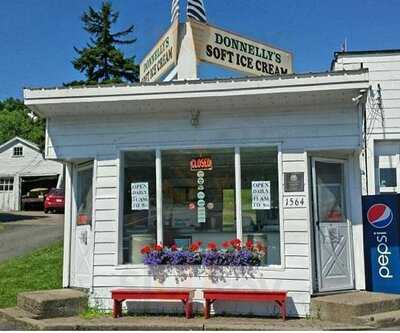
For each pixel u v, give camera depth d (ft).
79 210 32.78
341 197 30.35
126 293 28.14
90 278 30.07
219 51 32.55
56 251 45.83
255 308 27.99
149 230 30.22
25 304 28.99
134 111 30.45
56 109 30.12
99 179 30.78
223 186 29.81
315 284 28.50
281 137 29.40
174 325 25.39
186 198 30.22
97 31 123.34
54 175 119.14
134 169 30.81
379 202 30.35
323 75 27.12
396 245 29.63
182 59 31.53
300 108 29.40
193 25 31.55
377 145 41.81
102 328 25.45
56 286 33.68
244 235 29.30
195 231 29.91
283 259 28.35
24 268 39.29
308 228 28.43
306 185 28.76
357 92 27.50
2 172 120.47
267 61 35.09
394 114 41.37
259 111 29.76
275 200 29.19
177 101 28.78
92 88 28.84
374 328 24.39
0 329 25.88
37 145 123.13
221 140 29.94
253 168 29.63
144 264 29.53
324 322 26.11
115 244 30.01
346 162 30.63
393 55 41.83
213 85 27.99
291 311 27.78
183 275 28.99
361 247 30.01
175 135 30.42
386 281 29.55
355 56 42.09
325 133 29.04
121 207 30.50
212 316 27.96
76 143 31.27
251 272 28.43
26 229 71.05
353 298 27.17
